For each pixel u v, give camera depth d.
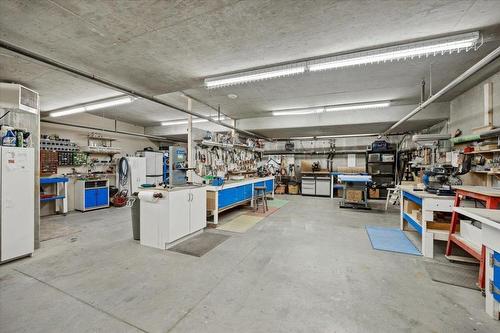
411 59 3.25
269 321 1.75
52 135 6.26
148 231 3.38
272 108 6.20
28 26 2.28
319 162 10.16
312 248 3.32
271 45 2.69
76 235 3.92
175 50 2.80
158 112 6.88
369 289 2.21
